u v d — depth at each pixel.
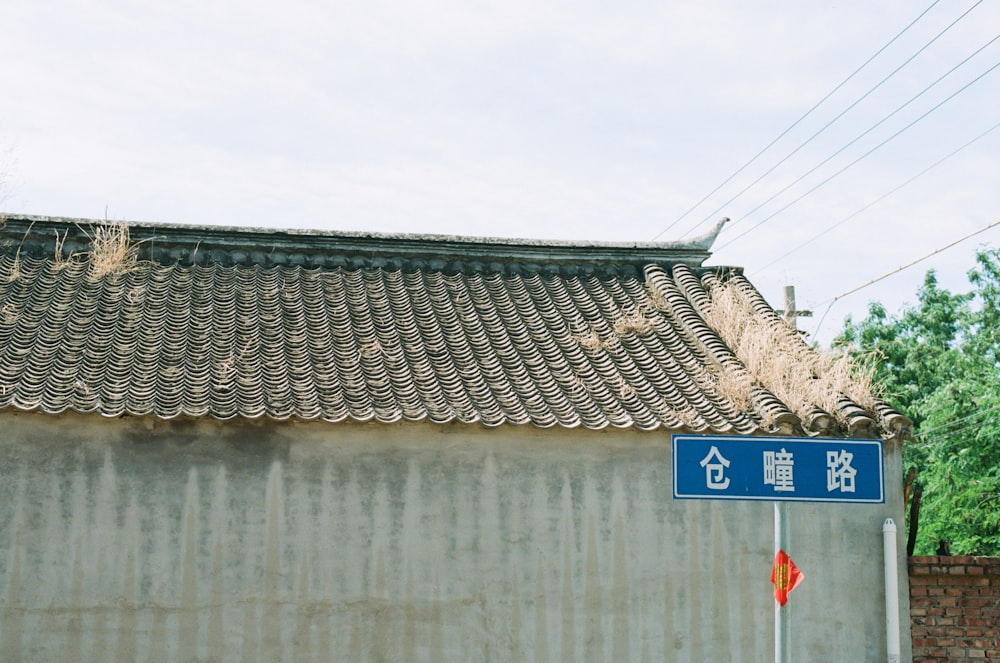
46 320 11.70
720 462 7.46
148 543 9.95
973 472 21.25
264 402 10.29
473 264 14.23
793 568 7.53
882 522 10.88
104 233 13.49
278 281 13.35
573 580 10.45
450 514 10.39
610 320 13.13
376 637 10.09
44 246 13.35
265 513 10.15
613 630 10.41
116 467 10.02
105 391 10.26
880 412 11.10
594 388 11.42
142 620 9.82
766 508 10.84
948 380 25.34
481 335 12.49
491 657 10.23
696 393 11.41
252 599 9.98
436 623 10.20
